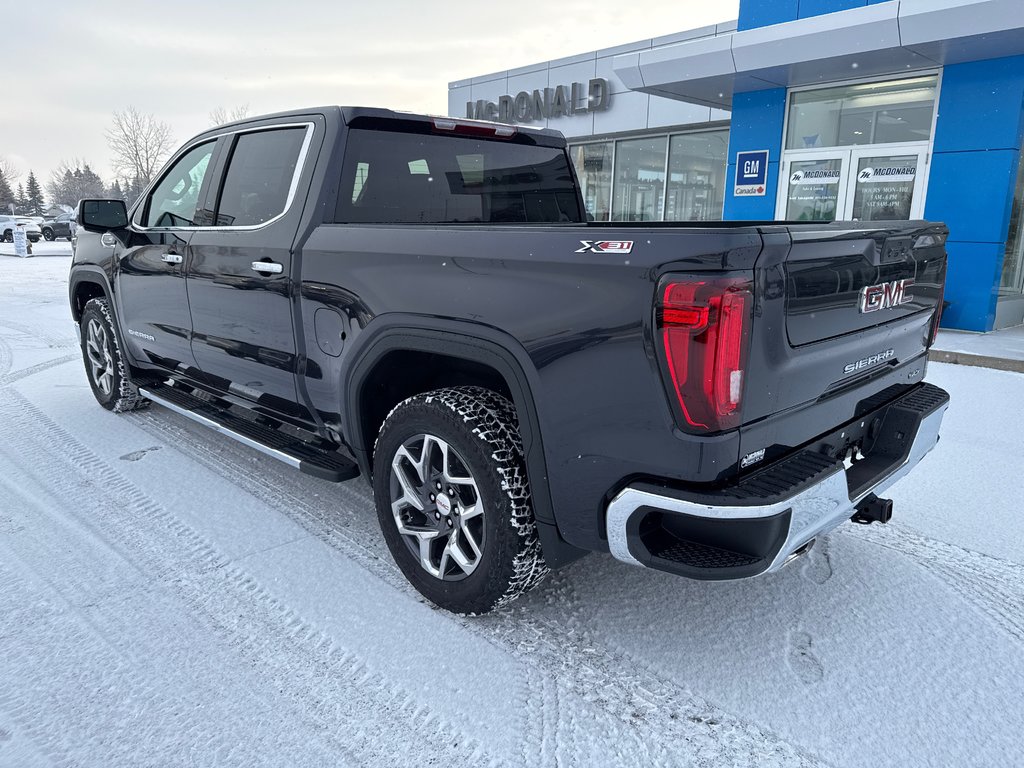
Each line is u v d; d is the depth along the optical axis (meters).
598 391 2.04
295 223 3.04
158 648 2.39
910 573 2.97
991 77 8.53
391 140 3.17
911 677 2.32
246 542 3.16
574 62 14.97
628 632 2.55
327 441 3.24
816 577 2.94
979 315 8.98
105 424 4.82
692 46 9.96
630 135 14.73
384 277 2.60
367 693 2.20
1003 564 3.05
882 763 1.96
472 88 17.20
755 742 2.03
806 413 2.21
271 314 3.16
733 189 11.38
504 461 2.33
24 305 11.28
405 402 2.59
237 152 3.50
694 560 1.98
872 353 2.53
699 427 1.88
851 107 9.97
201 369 3.87
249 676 2.26
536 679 2.29
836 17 8.53
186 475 3.93
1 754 1.90
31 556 2.99
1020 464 4.19
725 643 2.50
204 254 3.54
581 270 2.04
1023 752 2.00
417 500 2.62
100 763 1.88
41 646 2.38
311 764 1.91
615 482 2.07
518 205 3.70
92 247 4.82
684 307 1.83
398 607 2.67
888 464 2.56
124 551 3.06
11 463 4.07
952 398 5.67
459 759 1.94
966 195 8.92
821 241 2.10
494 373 2.58
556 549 2.32
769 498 1.89
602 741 2.02
